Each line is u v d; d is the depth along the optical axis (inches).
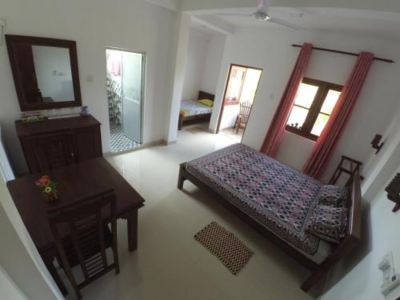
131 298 76.9
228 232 111.0
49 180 73.9
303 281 92.5
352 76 137.1
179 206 124.5
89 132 127.0
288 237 89.9
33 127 113.1
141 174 150.4
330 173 161.6
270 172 133.1
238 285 87.2
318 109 161.5
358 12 84.3
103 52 135.1
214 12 135.6
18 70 108.7
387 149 101.0
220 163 135.3
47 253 59.1
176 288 82.3
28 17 104.5
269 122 189.2
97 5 122.7
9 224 35.3
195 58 265.9
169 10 153.4
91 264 71.9
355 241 71.6
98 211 55.3
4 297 35.0
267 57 179.5
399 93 127.3
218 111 234.1
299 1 95.1
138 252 93.5
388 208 72.7
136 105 176.1
